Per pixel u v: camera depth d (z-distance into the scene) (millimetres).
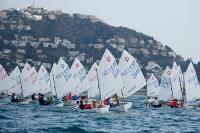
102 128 98812
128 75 146500
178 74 171750
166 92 173750
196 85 164500
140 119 120688
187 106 165500
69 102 162000
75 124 104562
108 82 132125
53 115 126688
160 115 135875
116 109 133500
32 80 189875
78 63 170000
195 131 98125
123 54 147000
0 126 96750
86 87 170125
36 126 98938
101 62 132500
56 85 168250
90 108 140250
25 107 159125
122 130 96688
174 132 95562
